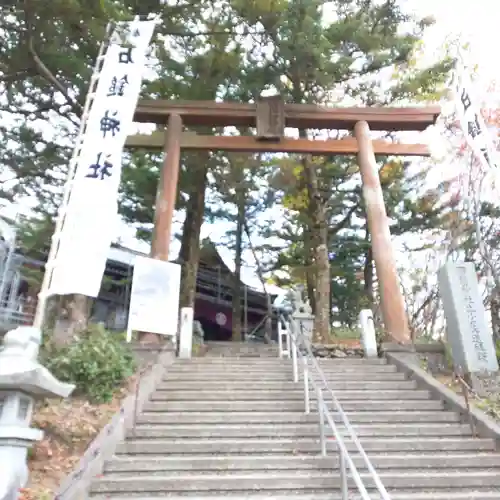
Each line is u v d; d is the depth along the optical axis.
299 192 20.55
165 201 13.58
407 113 15.31
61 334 9.84
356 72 17.58
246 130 19.50
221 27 14.77
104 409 7.65
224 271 28.11
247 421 7.55
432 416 7.79
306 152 15.25
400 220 21.11
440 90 17.64
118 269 22.95
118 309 23.25
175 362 10.21
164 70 15.53
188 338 11.22
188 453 6.66
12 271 17.56
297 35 14.27
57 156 15.06
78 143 9.94
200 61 14.96
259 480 5.83
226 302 28.28
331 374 9.58
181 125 14.92
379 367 10.06
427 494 5.64
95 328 10.03
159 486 5.73
